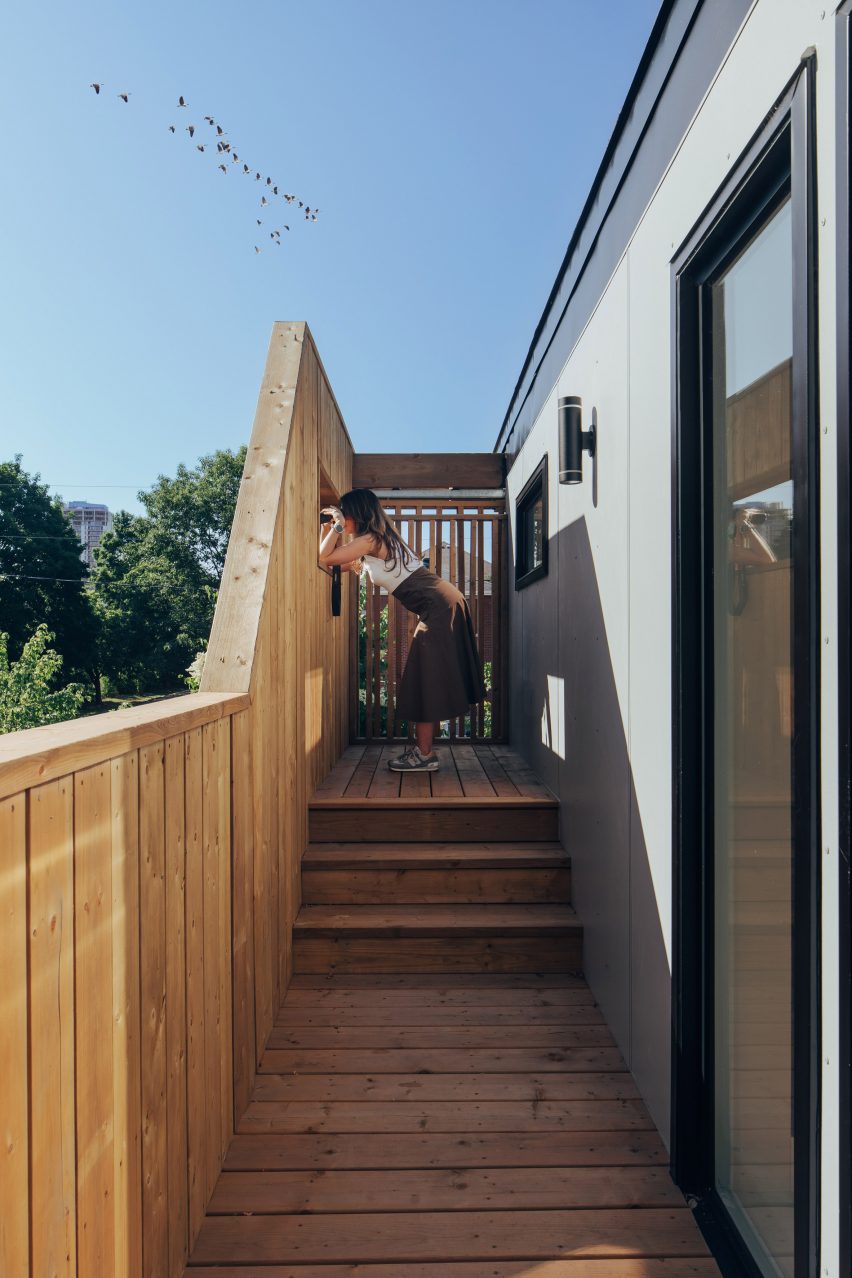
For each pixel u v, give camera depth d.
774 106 1.16
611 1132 1.83
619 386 2.18
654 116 1.83
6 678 21.95
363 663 5.71
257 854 2.08
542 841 3.14
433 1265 1.42
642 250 1.94
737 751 1.46
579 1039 2.26
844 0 0.95
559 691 3.18
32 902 0.79
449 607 3.62
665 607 1.77
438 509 5.18
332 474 3.89
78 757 0.89
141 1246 1.17
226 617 2.09
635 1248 1.47
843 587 0.94
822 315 1.01
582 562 2.71
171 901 1.33
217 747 1.66
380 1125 1.85
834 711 0.97
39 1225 0.80
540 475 3.62
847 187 0.94
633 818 2.05
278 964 2.42
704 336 1.61
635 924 2.04
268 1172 1.68
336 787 3.43
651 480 1.88
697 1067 1.63
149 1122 1.21
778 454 1.26
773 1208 1.30
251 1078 2.00
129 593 36.06
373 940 2.72
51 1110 0.84
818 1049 1.00
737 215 1.37
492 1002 2.50
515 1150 1.76
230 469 37.00
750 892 1.40
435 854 2.95
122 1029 1.08
